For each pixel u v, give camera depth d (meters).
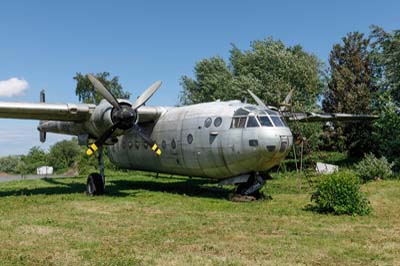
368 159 20.22
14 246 6.86
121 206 11.80
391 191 14.98
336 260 6.05
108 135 14.09
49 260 6.00
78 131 16.44
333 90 31.86
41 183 21.03
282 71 31.61
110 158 20.48
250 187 13.43
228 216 9.98
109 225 8.75
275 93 29.64
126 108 13.90
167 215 10.16
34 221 9.21
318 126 26.69
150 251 6.52
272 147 12.40
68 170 38.28
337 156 32.47
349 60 33.44
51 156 41.72
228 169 13.48
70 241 7.21
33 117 15.02
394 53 24.19
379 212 10.62
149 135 16.75
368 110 28.08
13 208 11.43
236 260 5.98
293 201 12.78
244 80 31.02
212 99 36.22
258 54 32.59
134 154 18.00
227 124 13.22
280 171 25.33
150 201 12.97
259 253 6.42
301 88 32.31
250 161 12.73
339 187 10.44
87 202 12.74
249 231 8.15
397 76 24.27
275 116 13.09
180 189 17.27
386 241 7.30
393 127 22.41
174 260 5.98
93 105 14.83
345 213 10.26
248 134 12.58
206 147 13.73
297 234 7.88
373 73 31.92
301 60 33.34
